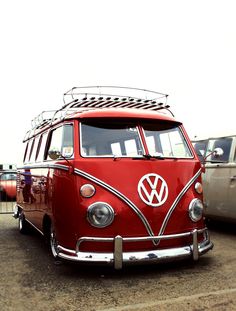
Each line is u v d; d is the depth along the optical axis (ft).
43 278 9.13
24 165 14.43
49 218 10.57
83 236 8.64
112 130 9.70
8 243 13.34
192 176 9.73
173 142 10.18
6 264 10.47
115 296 7.83
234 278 8.75
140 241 8.73
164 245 8.95
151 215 8.89
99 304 7.45
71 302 7.59
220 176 13.28
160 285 8.39
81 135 9.38
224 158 13.20
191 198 9.48
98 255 8.54
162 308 7.17
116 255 8.50
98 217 8.61
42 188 11.16
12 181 26.94
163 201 9.05
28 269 9.93
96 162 8.98
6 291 8.31
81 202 8.72
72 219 8.82
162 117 10.28
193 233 9.21
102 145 9.45
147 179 9.09
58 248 9.29
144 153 9.61
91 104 10.94
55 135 10.66
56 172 9.68
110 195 8.78
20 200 15.20
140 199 8.87
